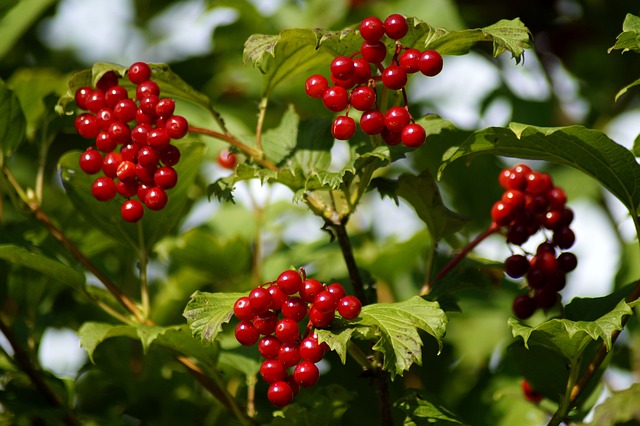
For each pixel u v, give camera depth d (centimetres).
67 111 128
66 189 132
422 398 127
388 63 131
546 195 129
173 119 124
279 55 126
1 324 133
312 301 120
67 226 140
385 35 123
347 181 125
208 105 128
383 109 124
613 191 125
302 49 125
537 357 128
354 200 126
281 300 120
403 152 125
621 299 126
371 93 121
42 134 135
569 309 126
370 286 131
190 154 132
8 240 132
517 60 122
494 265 129
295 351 120
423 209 130
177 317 146
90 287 133
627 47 122
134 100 126
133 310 133
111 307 134
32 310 138
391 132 122
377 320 120
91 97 126
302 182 126
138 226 133
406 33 122
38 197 134
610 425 128
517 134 121
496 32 122
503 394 136
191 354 129
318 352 120
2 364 138
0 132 133
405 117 121
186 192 134
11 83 140
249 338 121
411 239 146
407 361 119
